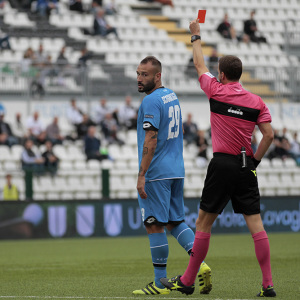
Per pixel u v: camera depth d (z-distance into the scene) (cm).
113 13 9862
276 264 3319
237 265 3316
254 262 3472
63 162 6359
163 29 9812
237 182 2022
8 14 9100
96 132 7062
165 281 2095
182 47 9419
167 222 2125
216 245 4719
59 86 7425
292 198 6244
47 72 7388
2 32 8800
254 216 2041
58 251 4403
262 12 10625
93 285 2503
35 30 8950
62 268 3303
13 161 6369
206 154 6738
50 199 5628
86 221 5709
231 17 10438
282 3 10825
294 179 6806
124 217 5834
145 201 2117
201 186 6412
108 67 7588
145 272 3047
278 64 9444
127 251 4359
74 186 5791
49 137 6538
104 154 6469
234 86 2064
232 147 2025
